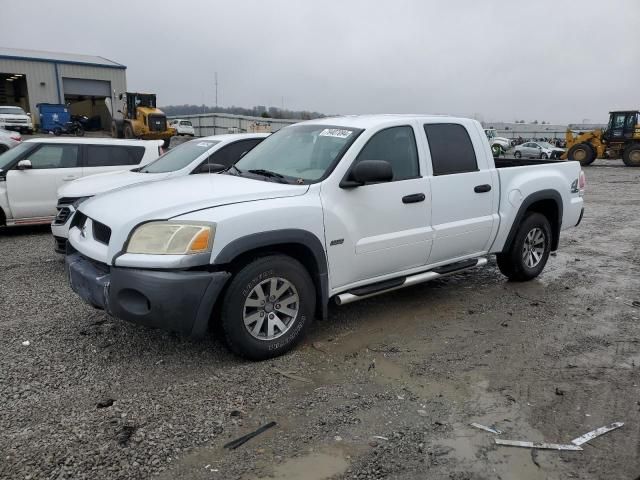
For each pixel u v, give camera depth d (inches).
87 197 259.9
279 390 141.8
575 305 217.2
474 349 171.3
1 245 319.3
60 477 105.2
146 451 114.1
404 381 148.7
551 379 151.6
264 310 156.7
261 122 1843.0
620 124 1259.2
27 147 352.8
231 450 115.4
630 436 123.3
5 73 1695.4
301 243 159.0
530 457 115.2
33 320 188.5
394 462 112.6
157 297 138.9
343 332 183.2
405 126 193.0
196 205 149.4
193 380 145.9
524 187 228.7
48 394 136.8
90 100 1977.1
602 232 387.2
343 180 171.0
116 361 156.5
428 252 196.4
